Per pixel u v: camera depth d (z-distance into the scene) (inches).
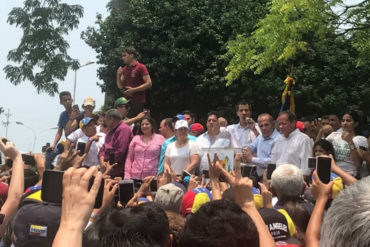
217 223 85.1
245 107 350.9
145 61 855.1
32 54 954.7
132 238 86.3
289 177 158.2
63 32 967.6
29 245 144.3
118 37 863.7
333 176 209.5
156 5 863.7
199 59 841.5
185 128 299.4
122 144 319.9
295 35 495.5
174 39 839.1
